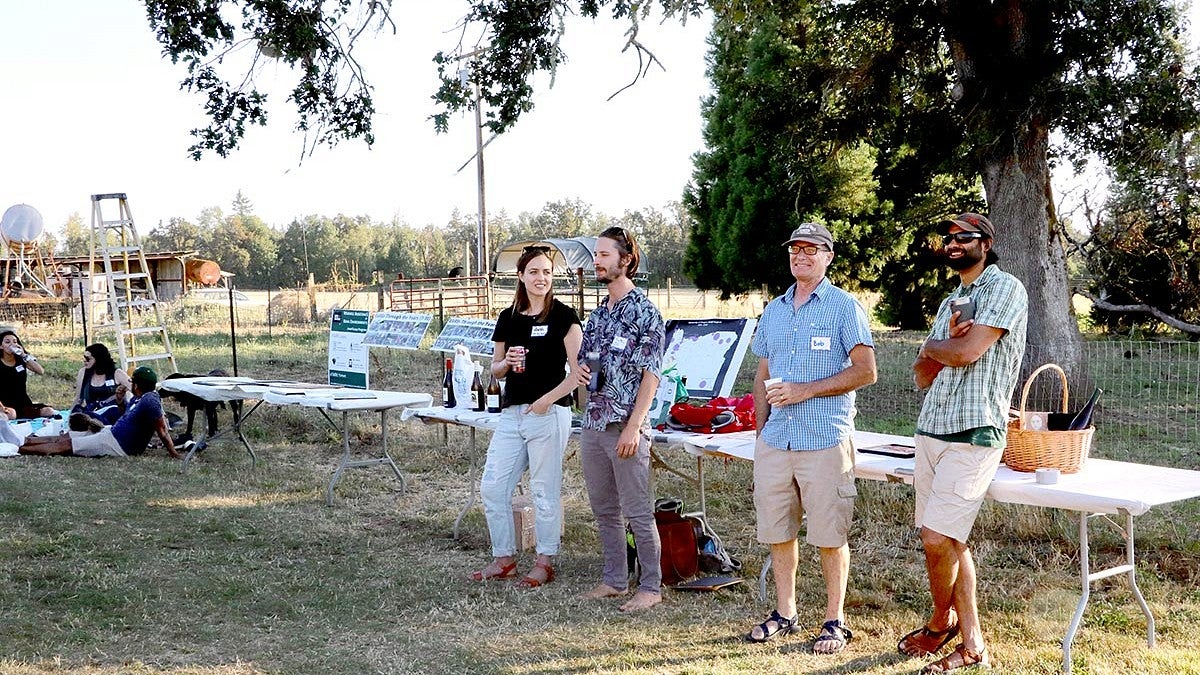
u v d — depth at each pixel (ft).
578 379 16.57
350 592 16.97
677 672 13.30
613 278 15.78
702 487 19.07
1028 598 15.96
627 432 15.58
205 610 15.99
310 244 297.33
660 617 15.56
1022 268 39.37
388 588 17.20
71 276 81.82
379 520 22.00
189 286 108.99
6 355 32.60
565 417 17.42
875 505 21.36
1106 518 14.06
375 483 25.67
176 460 28.27
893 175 73.46
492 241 323.78
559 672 13.43
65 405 40.22
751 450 16.37
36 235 79.71
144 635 14.87
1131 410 38.47
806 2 37.58
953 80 41.45
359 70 29.19
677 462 26.76
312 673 13.50
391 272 299.38
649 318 15.66
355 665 13.75
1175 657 13.28
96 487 24.36
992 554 18.33
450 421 20.66
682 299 136.87
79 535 19.95
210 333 76.18
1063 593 15.96
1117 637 14.08
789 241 13.99
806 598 16.34
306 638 14.80
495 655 14.07
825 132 44.68
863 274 76.59
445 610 16.05
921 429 13.10
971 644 13.12
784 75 45.57
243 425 34.17
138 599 16.39
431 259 307.78
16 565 17.98
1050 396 38.86
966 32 38.58
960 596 13.10
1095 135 39.63
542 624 15.31
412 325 32.17
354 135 29.48
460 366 21.79
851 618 15.33
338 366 31.22
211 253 295.69
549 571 17.53
